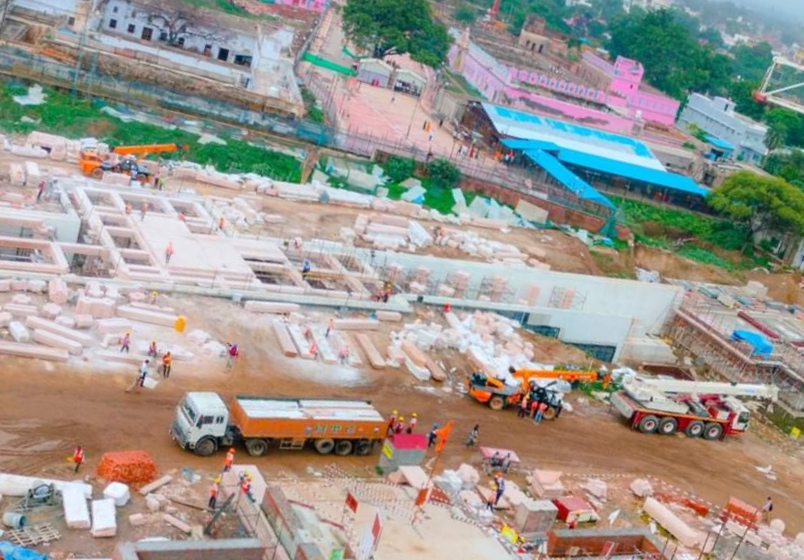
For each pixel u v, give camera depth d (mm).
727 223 123688
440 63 159125
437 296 81000
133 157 88375
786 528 62812
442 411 63719
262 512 44719
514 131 130875
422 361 67875
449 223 99000
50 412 50969
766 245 123875
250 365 61750
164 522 44719
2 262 63406
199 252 72938
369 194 103375
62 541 41781
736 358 86375
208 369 59688
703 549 55688
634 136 144875
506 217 108188
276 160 103125
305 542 41562
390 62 154625
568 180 116875
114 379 55656
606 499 59062
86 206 74938
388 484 51438
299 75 133750
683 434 71875
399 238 89500
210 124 104562
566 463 62281
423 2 159625
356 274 78188
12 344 55250
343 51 162250
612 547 49969
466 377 69062
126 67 105312
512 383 66938
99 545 42219
